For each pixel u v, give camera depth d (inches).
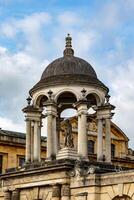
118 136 3378.4
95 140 3203.7
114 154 3336.6
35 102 2046.0
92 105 2042.3
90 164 1860.2
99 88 1988.2
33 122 2054.6
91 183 1774.1
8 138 3004.4
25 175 1971.0
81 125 1905.8
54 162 1875.0
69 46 2096.5
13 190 2010.3
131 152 3457.2
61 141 2630.4
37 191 1926.7
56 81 1964.8
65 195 1828.2
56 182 1854.1
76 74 1977.1
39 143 2038.6
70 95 2062.0
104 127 2149.4
